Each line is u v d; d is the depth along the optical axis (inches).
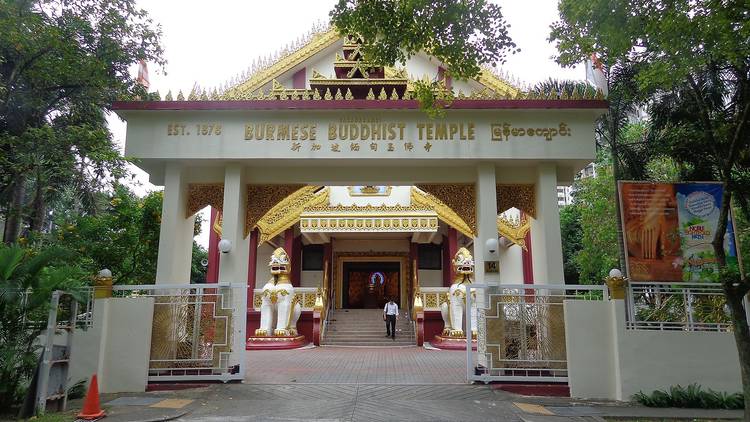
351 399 331.9
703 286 367.2
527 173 422.3
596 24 315.9
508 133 402.3
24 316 321.1
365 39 334.6
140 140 399.2
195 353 374.0
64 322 358.6
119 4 455.5
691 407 334.0
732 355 351.9
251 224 423.2
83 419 285.6
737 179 403.2
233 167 410.0
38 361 307.0
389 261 941.8
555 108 396.5
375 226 761.0
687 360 351.3
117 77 480.1
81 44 455.2
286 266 706.2
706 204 378.9
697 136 438.3
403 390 354.9
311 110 397.7
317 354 591.5
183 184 417.7
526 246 810.8
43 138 409.1
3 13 384.5
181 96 402.6
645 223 375.9
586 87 441.1
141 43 475.5
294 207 773.3
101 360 359.6
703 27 293.0
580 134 401.7
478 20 308.3
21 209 510.3
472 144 400.5
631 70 500.7
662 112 491.8
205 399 335.0
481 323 396.5
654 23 303.7
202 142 399.9
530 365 370.0
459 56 321.4
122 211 539.2
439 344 672.4
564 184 434.3
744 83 366.6
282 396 340.5
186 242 425.1
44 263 317.1
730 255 369.4
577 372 356.2
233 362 379.6
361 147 398.3
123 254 525.3
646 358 352.2
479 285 378.3
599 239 830.5
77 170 498.6
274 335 675.4
